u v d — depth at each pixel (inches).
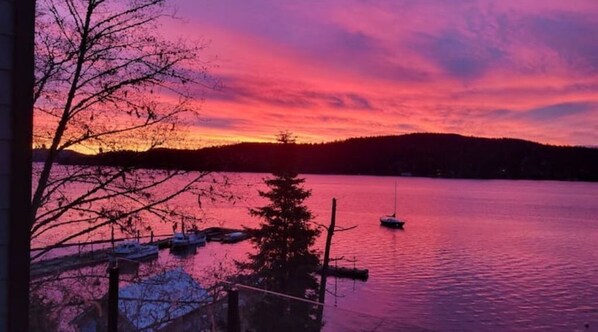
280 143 1041.5
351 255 2358.5
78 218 242.8
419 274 2006.6
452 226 3570.4
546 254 2491.4
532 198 6633.9
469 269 2116.1
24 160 100.3
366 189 7642.7
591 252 2559.1
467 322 1429.6
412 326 184.5
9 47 99.0
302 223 1040.8
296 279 1000.2
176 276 229.1
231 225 3117.6
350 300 1596.9
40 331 197.3
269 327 184.1
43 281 203.8
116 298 178.4
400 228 3400.6
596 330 1397.6
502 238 3026.6
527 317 1492.4
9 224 98.7
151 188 259.3
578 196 7135.8
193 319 193.9
